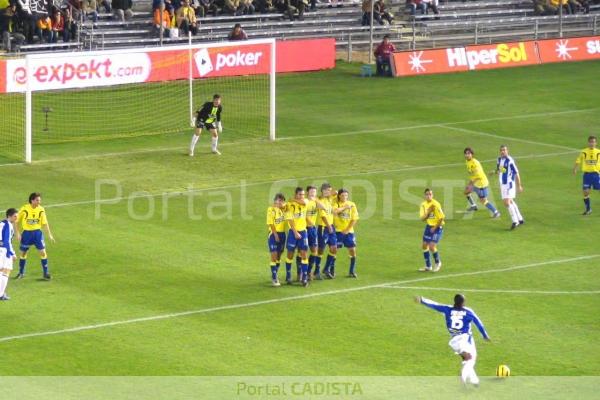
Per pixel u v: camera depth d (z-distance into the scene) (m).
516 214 90.56
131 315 70.50
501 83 149.00
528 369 63.03
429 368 63.06
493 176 106.31
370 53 157.75
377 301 73.81
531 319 70.81
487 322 70.12
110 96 133.25
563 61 163.25
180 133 121.06
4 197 96.31
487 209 95.62
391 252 84.38
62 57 110.81
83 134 119.56
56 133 119.56
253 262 81.44
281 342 66.50
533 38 176.62
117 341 66.25
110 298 73.50
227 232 88.31
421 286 76.88
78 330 67.94
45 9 149.12
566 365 63.69
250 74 130.00
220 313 71.12
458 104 136.75
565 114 132.75
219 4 166.00
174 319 69.94
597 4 189.50
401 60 152.50
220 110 112.06
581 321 70.56
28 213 76.69
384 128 124.69
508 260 82.88
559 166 110.31
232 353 64.69
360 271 79.94
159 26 156.12
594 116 132.00
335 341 66.75
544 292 76.00
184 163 109.12
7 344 65.56
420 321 70.19
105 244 84.69
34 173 104.62
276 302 73.25
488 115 131.50
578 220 93.31
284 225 76.50
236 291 75.19
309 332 68.19
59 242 84.81
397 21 177.12
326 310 72.00
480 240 87.62
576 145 118.69
